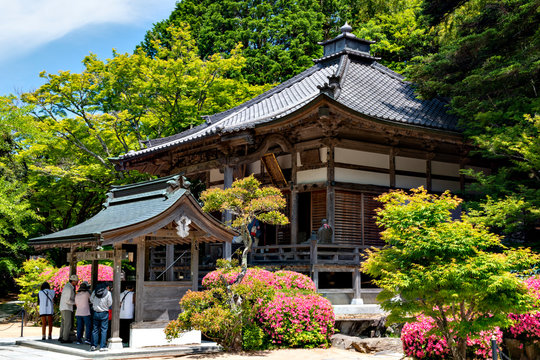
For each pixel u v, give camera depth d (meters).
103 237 12.33
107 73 28.59
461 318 10.85
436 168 22.62
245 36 41.44
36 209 30.84
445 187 22.66
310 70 26.94
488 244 10.71
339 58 26.20
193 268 14.48
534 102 18.12
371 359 12.77
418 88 22.66
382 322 17.23
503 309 10.09
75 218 34.47
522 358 12.21
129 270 25.53
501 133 18.09
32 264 22.56
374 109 20.83
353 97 21.44
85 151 30.34
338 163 20.16
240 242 21.42
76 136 29.91
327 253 18.23
